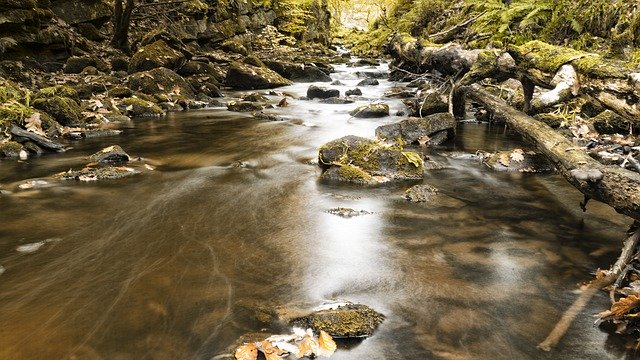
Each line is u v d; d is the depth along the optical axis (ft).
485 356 7.57
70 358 7.33
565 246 11.68
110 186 15.72
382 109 28.53
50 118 23.20
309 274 10.11
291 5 78.28
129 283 9.56
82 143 21.91
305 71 49.24
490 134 24.18
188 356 7.42
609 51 26.45
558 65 18.17
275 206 14.16
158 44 38.32
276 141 22.91
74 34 38.96
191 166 18.37
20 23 32.32
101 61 37.45
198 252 11.03
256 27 70.74
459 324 8.42
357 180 16.47
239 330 8.07
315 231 12.40
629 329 8.24
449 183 16.63
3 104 21.72
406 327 8.30
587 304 9.07
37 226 12.36
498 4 35.53
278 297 9.16
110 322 8.25
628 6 28.25
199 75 40.75
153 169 17.85
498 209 14.14
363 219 13.25
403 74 46.52
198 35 53.57
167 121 27.86
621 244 11.79
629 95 14.93
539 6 32.01
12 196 14.61
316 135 24.20
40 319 8.32
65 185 15.72
